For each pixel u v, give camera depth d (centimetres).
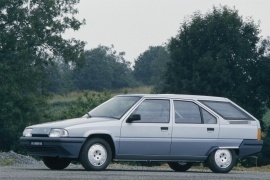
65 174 1409
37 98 6862
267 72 7394
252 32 7606
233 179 1406
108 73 16150
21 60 6619
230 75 7200
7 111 6506
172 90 7475
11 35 6719
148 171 1688
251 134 1788
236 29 7488
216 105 1772
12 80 6538
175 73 7556
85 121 1627
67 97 9450
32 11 6956
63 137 1578
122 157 1644
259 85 7381
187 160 1719
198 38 7581
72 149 1584
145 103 1691
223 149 1750
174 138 1692
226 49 7369
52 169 1714
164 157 1689
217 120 1753
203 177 1427
